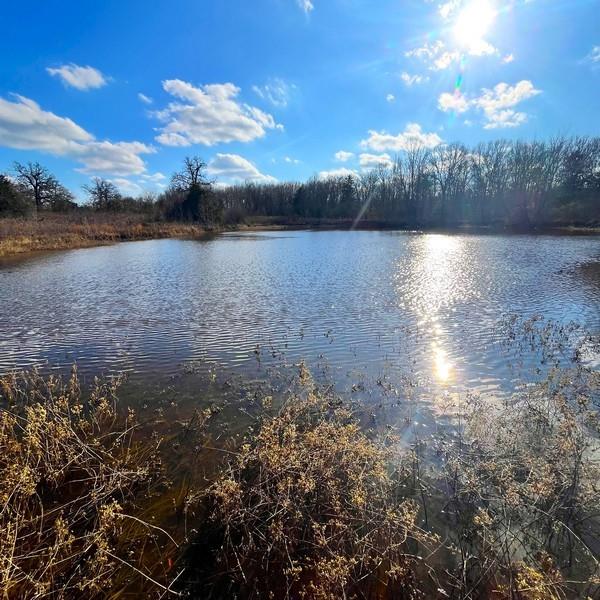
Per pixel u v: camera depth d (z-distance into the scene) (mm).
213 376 7215
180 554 3535
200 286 15938
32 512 3787
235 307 12383
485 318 10867
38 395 6504
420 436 5352
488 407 5992
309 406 5738
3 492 3598
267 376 7309
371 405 6215
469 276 17453
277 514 3598
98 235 38469
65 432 4508
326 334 9641
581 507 3785
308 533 3568
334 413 5512
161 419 5816
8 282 16922
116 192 72750
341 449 4199
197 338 9406
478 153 68625
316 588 2977
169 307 12430
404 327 10117
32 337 9500
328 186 91188
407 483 4391
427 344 8883
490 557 3426
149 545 3627
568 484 3902
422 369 7566
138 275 18766
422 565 3430
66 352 8547
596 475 4082
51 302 13141
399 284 15914
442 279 16844
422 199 75500
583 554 3438
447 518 3926
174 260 24672
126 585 3232
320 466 3990
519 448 4801
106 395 6539
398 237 44406
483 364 7746
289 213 89750
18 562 3197
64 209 68500
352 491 3807
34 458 4250
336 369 7621
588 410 5465
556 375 7000
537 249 28312
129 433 5434
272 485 3900
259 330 10008
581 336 9188
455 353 8328
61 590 2893
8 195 48594
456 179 72375
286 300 13305
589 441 4855
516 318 10617
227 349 8688
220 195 95625
